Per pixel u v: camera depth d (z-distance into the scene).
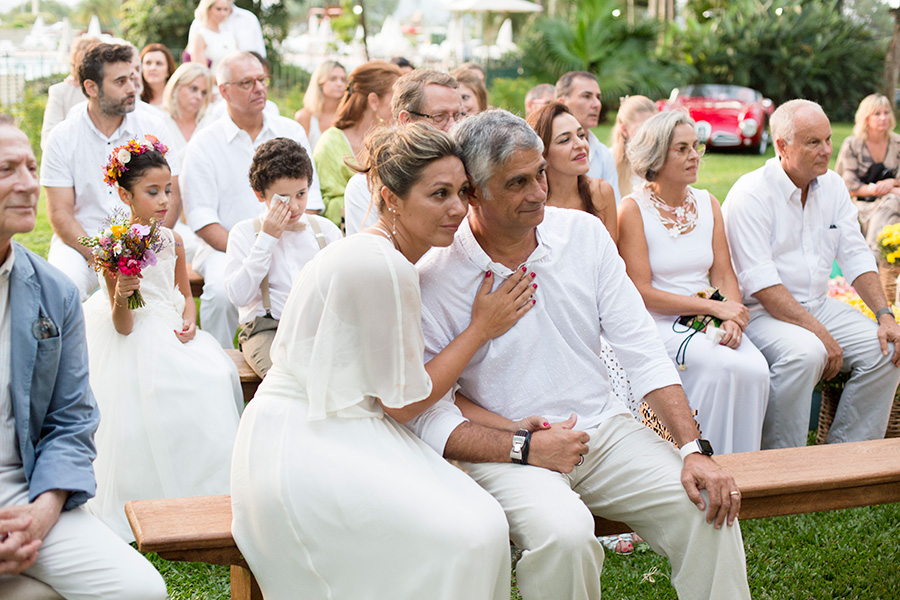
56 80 13.79
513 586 3.03
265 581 2.35
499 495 2.43
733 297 3.93
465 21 34.47
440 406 2.56
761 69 20.95
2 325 2.33
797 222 4.10
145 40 19.50
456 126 2.51
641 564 3.23
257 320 3.80
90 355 3.39
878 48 21.95
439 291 2.59
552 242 2.64
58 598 2.27
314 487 2.24
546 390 2.63
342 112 5.12
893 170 6.28
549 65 20.64
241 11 8.32
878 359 3.89
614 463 2.57
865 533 3.49
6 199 2.22
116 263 3.21
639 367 2.67
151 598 2.24
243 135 4.86
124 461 3.29
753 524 3.53
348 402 2.30
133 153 3.52
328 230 3.99
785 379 3.80
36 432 2.41
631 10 25.67
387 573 2.21
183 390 3.35
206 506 2.53
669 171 3.77
